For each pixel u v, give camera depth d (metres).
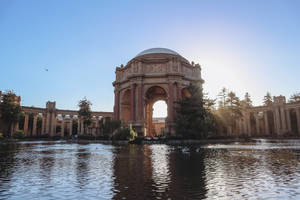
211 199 7.66
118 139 48.19
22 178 11.19
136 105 59.81
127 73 66.75
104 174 12.10
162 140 45.62
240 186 9.34
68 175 11.88
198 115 49.16
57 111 92.88
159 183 10.01
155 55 65.25
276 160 16.89
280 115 79.69
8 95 70.50
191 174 11.92
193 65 69.12
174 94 58.84
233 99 65.88
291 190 8.64
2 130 74.06
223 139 53.41
